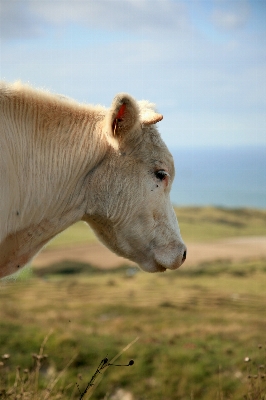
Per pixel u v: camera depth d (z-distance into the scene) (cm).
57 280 8600
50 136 453
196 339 1819
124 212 476
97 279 9044
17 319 2292
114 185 470
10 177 429
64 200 461
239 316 4112
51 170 451
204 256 12850
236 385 1315
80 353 1441
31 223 452
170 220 501
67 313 4000
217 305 5666
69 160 457
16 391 689
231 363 1456
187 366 1449
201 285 8169
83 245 12975
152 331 2384
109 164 469
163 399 1312
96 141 466
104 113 480
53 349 1448
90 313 4203
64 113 465
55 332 1592
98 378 1338
